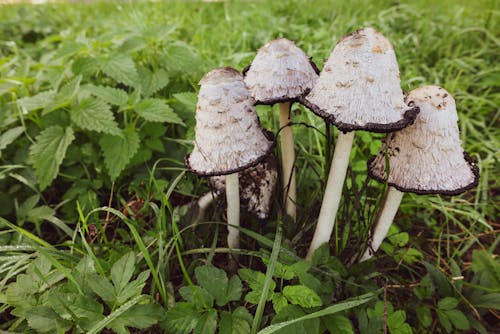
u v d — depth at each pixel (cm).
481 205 35
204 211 31
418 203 34
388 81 19
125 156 33
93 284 21
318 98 20
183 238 30
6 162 35
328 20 67
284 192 30
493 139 41
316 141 38
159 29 41
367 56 19
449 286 26
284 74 23
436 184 20
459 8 69
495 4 67
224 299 22
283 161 29
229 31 58
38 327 20
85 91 37
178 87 43
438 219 36
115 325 20
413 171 21
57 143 33
